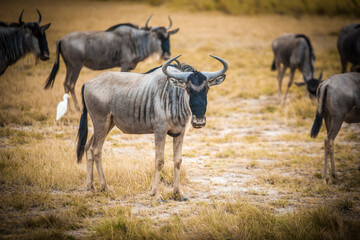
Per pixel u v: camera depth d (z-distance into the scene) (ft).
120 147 89.20
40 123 102.42
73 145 84.17
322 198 63.62
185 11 457.27
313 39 281.74
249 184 69.51
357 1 444.14
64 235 48.19
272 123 113.80
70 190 64.18
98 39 112.88
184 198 61.98
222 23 375.25
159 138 58.95
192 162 81.15
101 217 55.06
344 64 149.28
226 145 94.58
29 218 51.80
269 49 253.85
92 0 508.12
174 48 228.63
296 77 174.81
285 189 67.15
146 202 60.03
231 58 212.43
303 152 89.35
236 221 52.24
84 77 151.33
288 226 50.47
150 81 60.03
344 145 92.53
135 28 120.16
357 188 68.28
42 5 377.91
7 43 103.04
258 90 148.66
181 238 47.52
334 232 49.57
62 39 110.73
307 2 456.45
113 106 60.59
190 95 54.13
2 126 98.94
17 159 73.46
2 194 60.13
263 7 469.57
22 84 132.16
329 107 71.67
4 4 253.85
